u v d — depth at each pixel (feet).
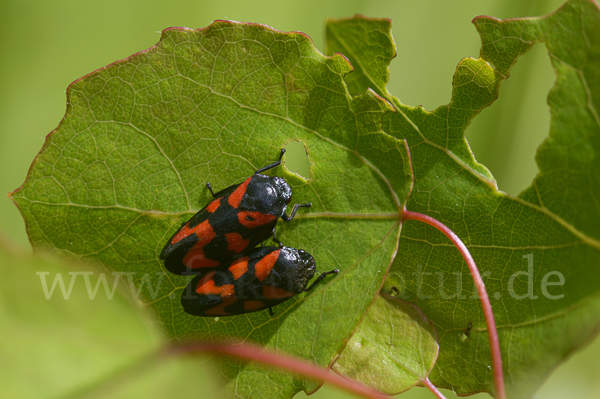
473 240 0.43
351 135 0.43
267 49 0.43
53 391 0.40
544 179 0.43
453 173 0.44
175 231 0.44
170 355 0.40
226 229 0.44
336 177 0.44
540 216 0.43
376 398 0.41
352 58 0.45
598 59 0.42
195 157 0.44
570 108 0.42
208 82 0.44
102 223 0.44
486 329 0.43
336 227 0.44
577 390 0.48
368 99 0.43
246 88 0.44
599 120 0.42
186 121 0.44
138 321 0.40
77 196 0.44
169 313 0.44
